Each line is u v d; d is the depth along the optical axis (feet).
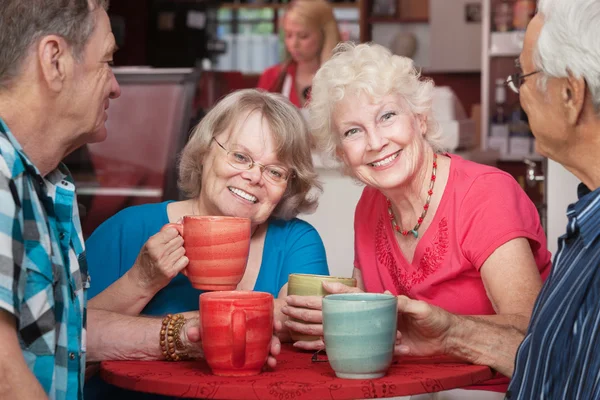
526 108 4.09
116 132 9.14
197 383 4.25
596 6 3.70
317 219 9.12
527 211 5.68
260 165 5.61
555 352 3.81
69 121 4.07
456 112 11.53
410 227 5.91
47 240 3.90
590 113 3.81
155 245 5.09
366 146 5.55
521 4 19.76
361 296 4.49
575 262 3.91
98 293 5.91
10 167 3.70
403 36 22.98
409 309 4.66
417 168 5.64
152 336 4.90
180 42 18.98
